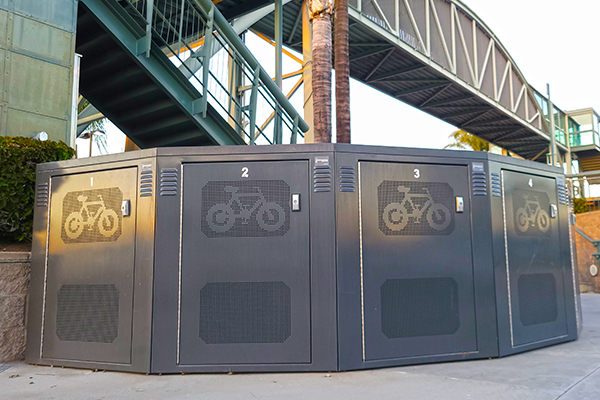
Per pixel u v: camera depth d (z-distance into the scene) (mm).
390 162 3596
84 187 3752
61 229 3793
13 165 4188
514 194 4066
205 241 3402
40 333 3715
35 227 3916
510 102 25812
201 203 3439
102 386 2975
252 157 3479
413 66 19406
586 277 9852
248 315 3336
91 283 3584
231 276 3367
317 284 3340
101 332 3492
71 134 5891
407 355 3436
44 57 5719
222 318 3334
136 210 3482
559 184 4566
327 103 6414
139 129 7906
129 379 3152
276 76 10453
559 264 4406
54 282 3746
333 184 3438
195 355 3295
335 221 3400
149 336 3297
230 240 3406
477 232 3734
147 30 6516
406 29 17766
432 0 19625
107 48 6719
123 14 6453
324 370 3254
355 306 3350
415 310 3494
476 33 23203
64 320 3654
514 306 3852
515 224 4023
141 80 7027
